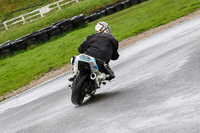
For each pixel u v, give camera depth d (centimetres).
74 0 9019
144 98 1262
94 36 1583
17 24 9544
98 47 1538
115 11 7888
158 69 1753
